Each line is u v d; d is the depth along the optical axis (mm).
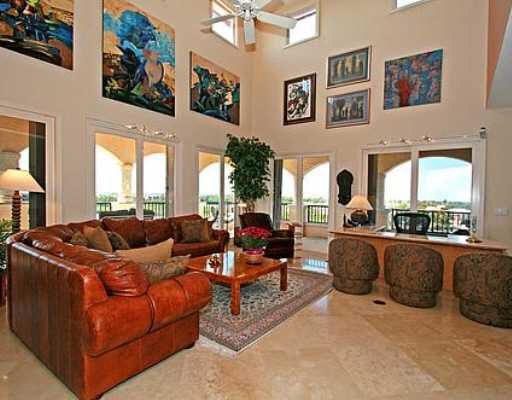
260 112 7594
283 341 2475
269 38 7422
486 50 4848
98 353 1644
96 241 2975
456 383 1939
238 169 6566
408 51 5566
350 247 3643
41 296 2004
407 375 2020
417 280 3215
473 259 2895
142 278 1868
